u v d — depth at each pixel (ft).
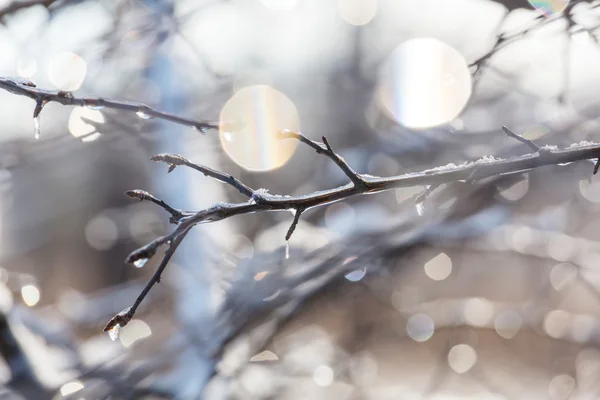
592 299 18.67
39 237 29.50
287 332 14.29
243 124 5.77
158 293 15.56
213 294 10.94
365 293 14.71
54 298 23.43
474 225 12.30
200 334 10.19
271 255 11.10
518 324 16.06
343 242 11.15
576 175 11.35
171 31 10.17
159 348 11.43
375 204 13.70
